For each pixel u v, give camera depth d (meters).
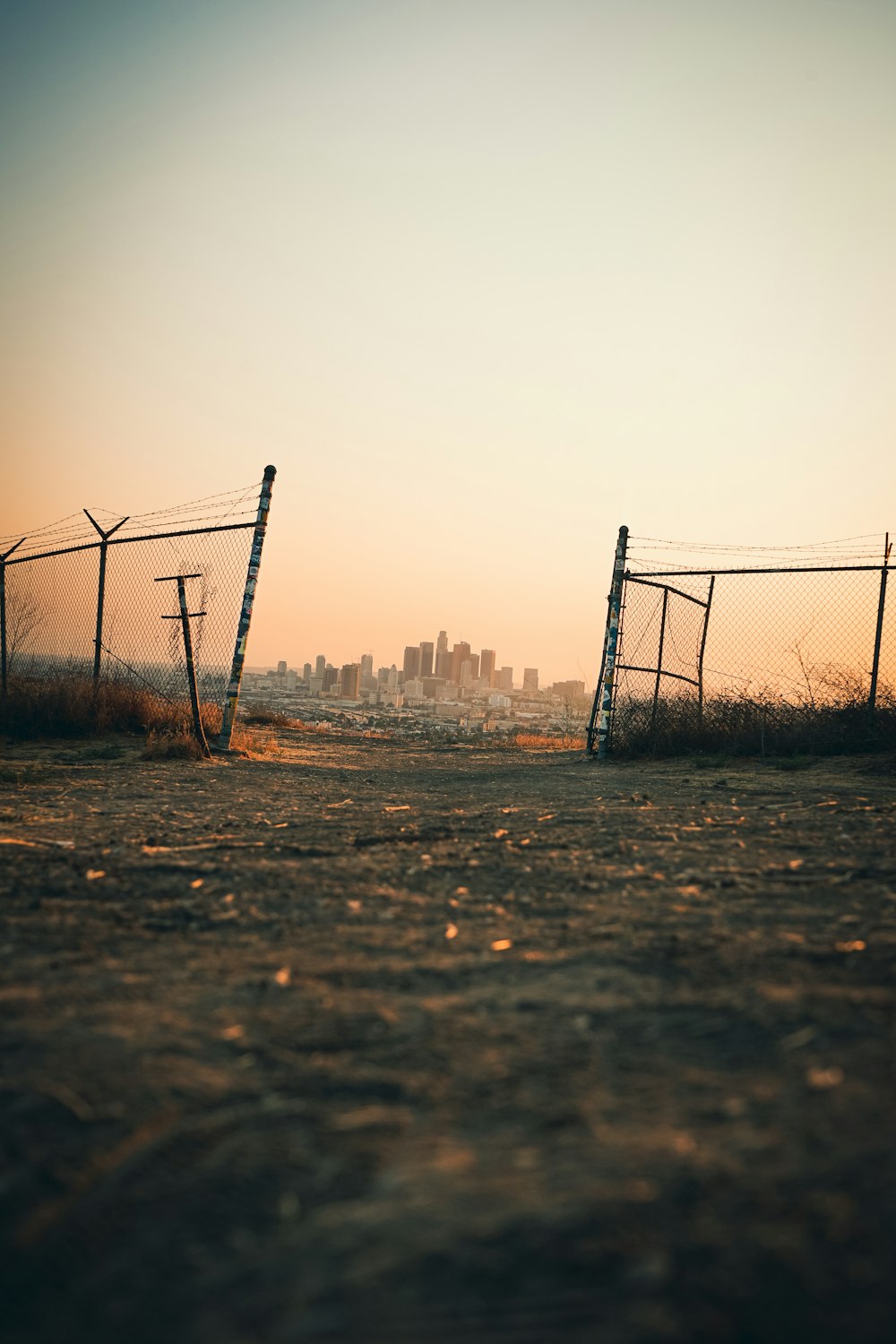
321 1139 1.96
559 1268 1.50
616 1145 1.88
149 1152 1.91
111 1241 1.63
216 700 13.19
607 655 13.20
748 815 6.33
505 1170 1.80
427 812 6.90
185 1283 1.52
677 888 4.17
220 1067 2.32
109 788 8.23
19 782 8.48
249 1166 1.86
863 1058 2.25
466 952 3.30
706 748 12.30
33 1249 1.62
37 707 13.62
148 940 3.45
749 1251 1.51
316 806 7.29
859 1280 1.43
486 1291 1.46
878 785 8.31
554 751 16.98
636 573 13.28
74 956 3.22
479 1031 2.53
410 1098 2.13
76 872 4.50
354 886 4.31
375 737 21.78
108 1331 1.42
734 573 12.16
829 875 4.32
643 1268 1.48
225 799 7.68
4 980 2.96
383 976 3.03
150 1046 2.45
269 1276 1.53
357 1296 1.47
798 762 10.20
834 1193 1.66
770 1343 1.32
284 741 17.28
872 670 11.19
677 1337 1.34
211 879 4.43
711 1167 1.77
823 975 2.88
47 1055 2.39
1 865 4.60
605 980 2.92
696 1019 2.56
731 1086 2.13
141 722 14.10
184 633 11.70
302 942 3.45
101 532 14.34
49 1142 1.96
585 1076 2.22
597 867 4.66
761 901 3.87
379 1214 1.67
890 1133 1.87
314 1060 2.36
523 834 5.66
